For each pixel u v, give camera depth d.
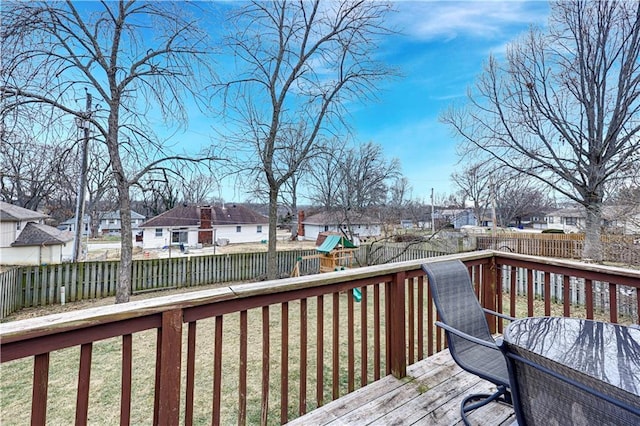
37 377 1.05
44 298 7.62
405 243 12.38
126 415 1.22
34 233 14.08
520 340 1.26
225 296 1.48
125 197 7.28
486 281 2.96
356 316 5.86
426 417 1.79
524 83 10.48
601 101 9.73
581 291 6.05
